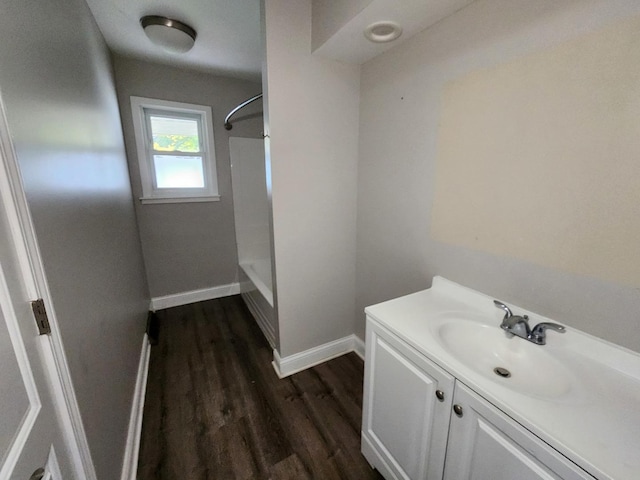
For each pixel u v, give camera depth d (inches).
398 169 62.4
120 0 62.4
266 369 78.3
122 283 64.3
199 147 111.2
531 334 40.1
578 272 36.8
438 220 55.1
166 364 80.4
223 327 99.8
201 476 50.4
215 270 121.0
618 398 30.1
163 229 107.7
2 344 21.4
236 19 70.7
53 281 29.8
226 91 109.0
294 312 74.2
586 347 36.7
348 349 85.5
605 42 31.6
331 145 68.7
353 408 65.2
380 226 69.6
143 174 100.3
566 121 35.8
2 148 23.4
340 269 78.3
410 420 42.1
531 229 41.1
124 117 94.3
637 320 32.7
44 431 25.8
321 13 56.7
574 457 23.9
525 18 38.4
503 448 29.4
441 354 36.5
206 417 62.6
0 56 24.4
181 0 63.2
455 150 50.0
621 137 31.4
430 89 52.9
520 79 39.7
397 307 49.4
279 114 60.9
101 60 70.7
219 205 116.1
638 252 31.7
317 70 63.1
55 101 36.4
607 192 33.2
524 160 40.7
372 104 66.4
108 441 42.0
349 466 52.4
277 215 66.0
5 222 23.6
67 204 36.4
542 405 28.5
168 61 94.8
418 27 51.5
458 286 52.3
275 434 58.5
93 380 38.6
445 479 37.8
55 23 39.4
